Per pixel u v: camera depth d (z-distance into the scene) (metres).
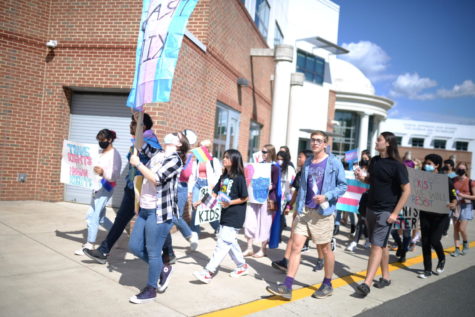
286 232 7.99
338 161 4.10
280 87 11.52
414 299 4.33
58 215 6.76
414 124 46.56
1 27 7.28
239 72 10.83
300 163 5.45
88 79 7.54
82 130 8.04
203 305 3.57
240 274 4.57
